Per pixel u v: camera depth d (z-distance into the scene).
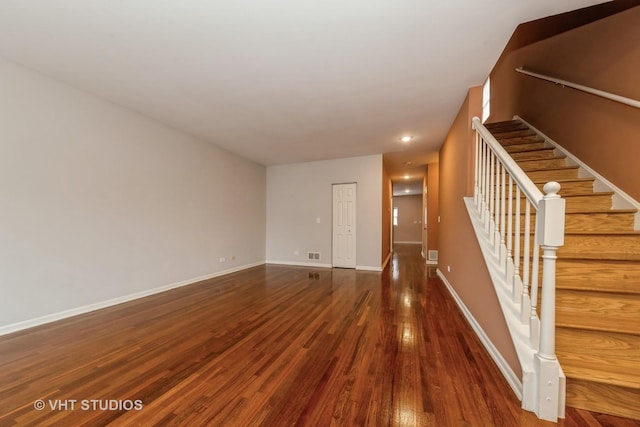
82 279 2.77
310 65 2.29
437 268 5.43
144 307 3.01
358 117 3.42
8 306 2.28
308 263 5.88
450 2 1.61
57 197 2.58
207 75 2.45
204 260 4.41
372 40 1.96
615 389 1.28
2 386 1.57
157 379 1.65
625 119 2.10
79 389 1.55
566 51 2.78
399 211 11.81
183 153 4.00
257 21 1.76
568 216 2.09
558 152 2.90
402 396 1.49
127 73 2.43
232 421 1.30
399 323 2.56
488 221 2.22
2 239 2.24
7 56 2.19
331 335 2.29
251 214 5.71
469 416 1.33
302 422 1.30
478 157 2.50
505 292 1.78
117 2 1.60
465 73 2.42
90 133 2.83
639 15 1.96
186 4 1.62
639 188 1.98
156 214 3.57
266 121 3.58
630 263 1.67
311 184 5.89
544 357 1.32
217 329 2.42
